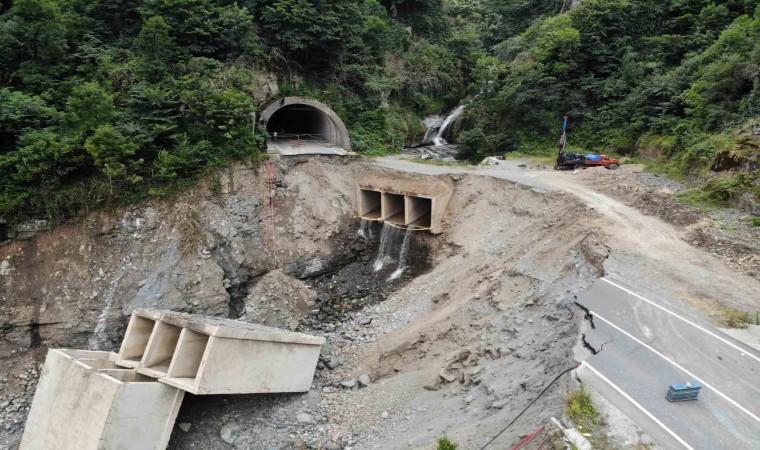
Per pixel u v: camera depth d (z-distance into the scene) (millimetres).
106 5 32562
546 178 30203
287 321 25562
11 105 24203
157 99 27828
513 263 22406
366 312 25812
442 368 18344
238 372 17078
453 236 28297
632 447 10195
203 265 25797
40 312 22266
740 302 15898
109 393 14953
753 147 24562
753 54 29531
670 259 19047
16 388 20297
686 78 34844
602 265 18594
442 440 10484
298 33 36344
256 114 33969
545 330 16438
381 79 42344
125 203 25344
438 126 48844
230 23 32969
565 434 10586
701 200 24156
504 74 47875
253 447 16859
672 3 42812
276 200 30109
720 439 10406
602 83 41312
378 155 37500
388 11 50969
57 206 23844
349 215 31594
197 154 28078
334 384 20391
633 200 25453
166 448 16734
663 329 14438
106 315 23094
